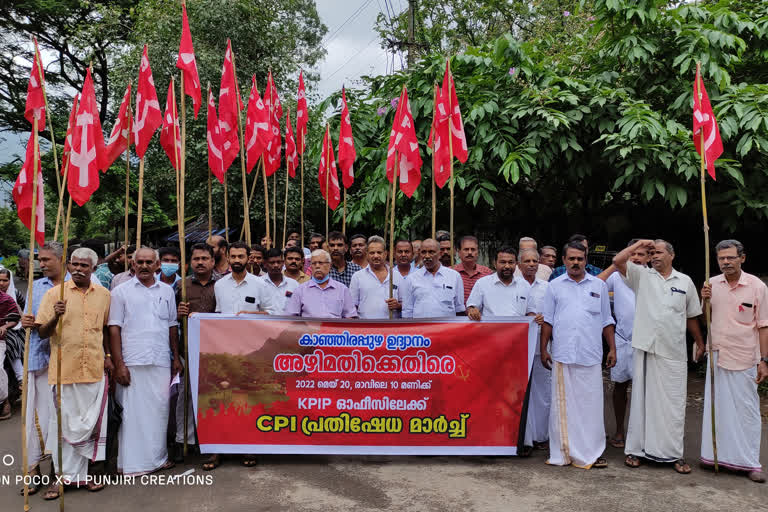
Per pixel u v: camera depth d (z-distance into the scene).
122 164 23.25
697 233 8.96
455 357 5.12
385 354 5.10
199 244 5.43
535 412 5.54
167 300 4.96
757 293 4.78
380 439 5.10
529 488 4.52
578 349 4.99
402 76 8.88
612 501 4.27
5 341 6.66
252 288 5.34
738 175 6.98
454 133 5.99
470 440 5.12
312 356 5.08
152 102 5.49
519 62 8.07
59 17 22.72
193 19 15.19
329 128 9.09
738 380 4.76
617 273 5.92
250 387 5.04
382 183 8.64
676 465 4.89
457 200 9.23
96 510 4.13
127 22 20.52
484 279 5.59
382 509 4.14
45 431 4.68
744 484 4.61
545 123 7.52
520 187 9.49
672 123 7.21
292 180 14.95
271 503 4.23
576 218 9.89
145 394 4.79
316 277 5.35
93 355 4.53
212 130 6.33
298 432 5.07
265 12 16.23
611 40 8.23
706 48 7.45
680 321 4.89
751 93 7.30
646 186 7.45
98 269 6.89
